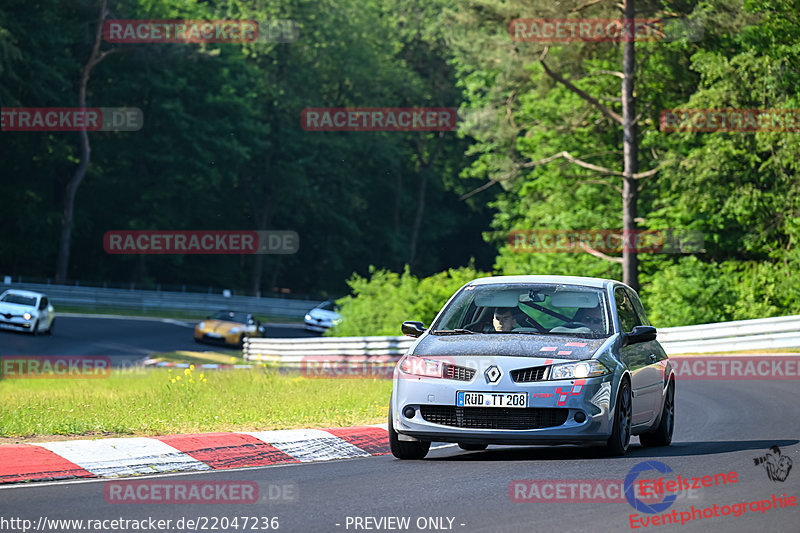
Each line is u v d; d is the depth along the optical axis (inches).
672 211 6087.6
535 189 7170.3
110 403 2241.6
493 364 1464.1
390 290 6077.8
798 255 5615.2
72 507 1122.0
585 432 1449.3
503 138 6889.8
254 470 1427.2
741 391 2920.8
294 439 1659.7
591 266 6678.2
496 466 1428.4
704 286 5570.9
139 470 1412.4
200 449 1539.1
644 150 6594.5
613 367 1493.6
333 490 1235.2
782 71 5438.0
